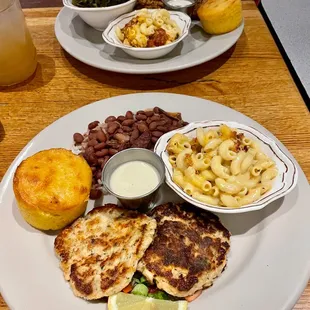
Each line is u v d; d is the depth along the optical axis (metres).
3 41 0.44
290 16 0.69
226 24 0.50
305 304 0.29
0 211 0.34
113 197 0.36
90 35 0.53
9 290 0.29
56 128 0.40
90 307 0.28
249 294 0.28
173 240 0.30
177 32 0.49
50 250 0.32
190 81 0.48
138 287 0.29
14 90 0.47
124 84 0.48
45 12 0.59
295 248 0.31
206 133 0.36
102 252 0.30
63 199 0.32
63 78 0.49
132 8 0.53
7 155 0.40
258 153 0.34
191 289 0.28
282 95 0.45
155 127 0.38
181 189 0.33
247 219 0.34
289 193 0.34
